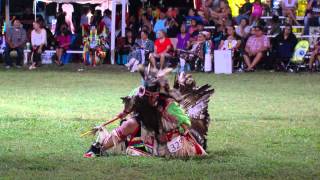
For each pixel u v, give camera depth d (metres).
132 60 22.19
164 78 7.89
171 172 7.22
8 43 23.45
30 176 6.96
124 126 8.07
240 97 15.12
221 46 22.25
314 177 7.10
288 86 17.66
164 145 8.03
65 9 28.48
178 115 7.88
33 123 10.78
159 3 29.03
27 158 7.92
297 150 8.72
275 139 9.56
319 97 15.21
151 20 25.52
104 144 8.10
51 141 9.20
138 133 8.16
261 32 22.08
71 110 12.63
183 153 7.99
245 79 19.58
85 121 11.12
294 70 21.95
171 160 7.87
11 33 23.47
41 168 7.39
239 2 26.48
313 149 8.80
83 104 13.58
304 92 16.25
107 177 6.97
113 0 24.08
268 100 14.59
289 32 21.97
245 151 8.60
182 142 7.99
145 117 7.96
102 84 17.95
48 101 14.03
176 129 7.97
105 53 24.36
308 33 23.19
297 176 7.12
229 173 7.20
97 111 12.53
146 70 8.00
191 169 7.38
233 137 9.72
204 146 8.36
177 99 7.94
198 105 8.26
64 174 7.09
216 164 7.68
